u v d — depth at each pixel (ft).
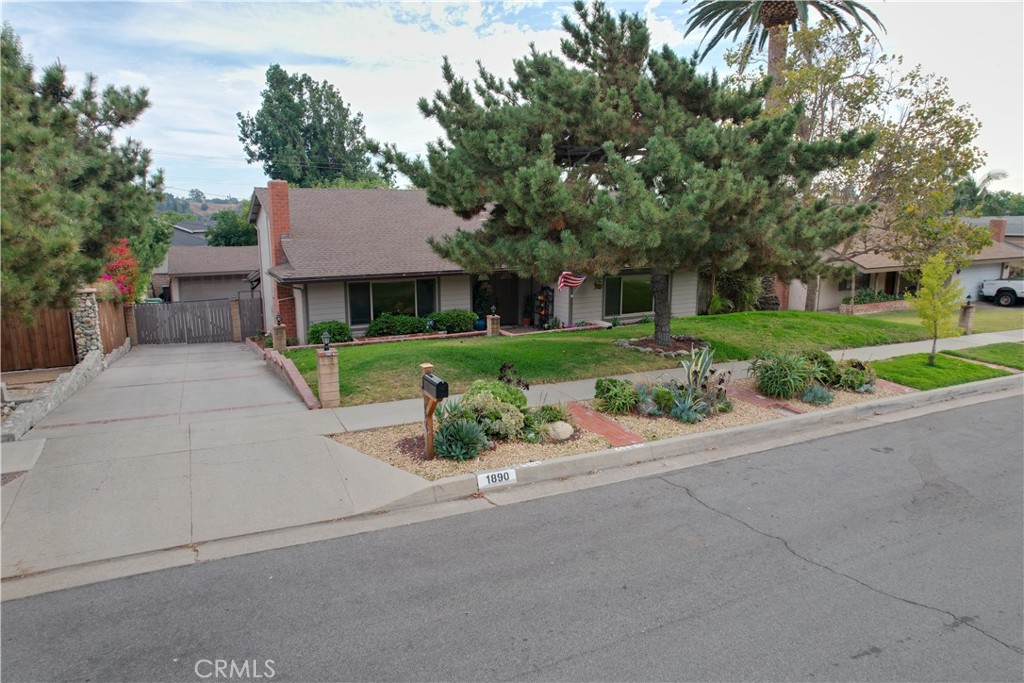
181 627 13.28
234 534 17.58
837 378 35.63
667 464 24.17
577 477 22.63
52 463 22.18
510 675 11.77
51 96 32.68
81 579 15.19
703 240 32.14
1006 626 13.60
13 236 23.58
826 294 84.64
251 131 156.76
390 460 22.88
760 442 27.27
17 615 13.65
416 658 12.26
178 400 33.63
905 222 57.06
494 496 20.81
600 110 34.40
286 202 65.36
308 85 158.61
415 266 61.46
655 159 32.35
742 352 44.62
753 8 70.95
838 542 17.56
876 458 25.05
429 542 17.33
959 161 56.39
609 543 17.33
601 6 36.70
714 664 12.15
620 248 31.40
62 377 37.04
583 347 42.98
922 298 41.65
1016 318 73.56
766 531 18.21
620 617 13.73
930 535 18.10
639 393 29.76
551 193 31.01
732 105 37.60
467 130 34.09
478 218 73.31
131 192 39.50
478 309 67.92
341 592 14.69
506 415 25.61
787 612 14.02
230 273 113.50
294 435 25.59
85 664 12.03
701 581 15.34
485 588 14.89
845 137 35.19
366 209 73.46
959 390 36.81
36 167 25.50
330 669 11.93
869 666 12.16
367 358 39.45
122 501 19.30
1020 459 24.97
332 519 18.66
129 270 65.31
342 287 60.39
